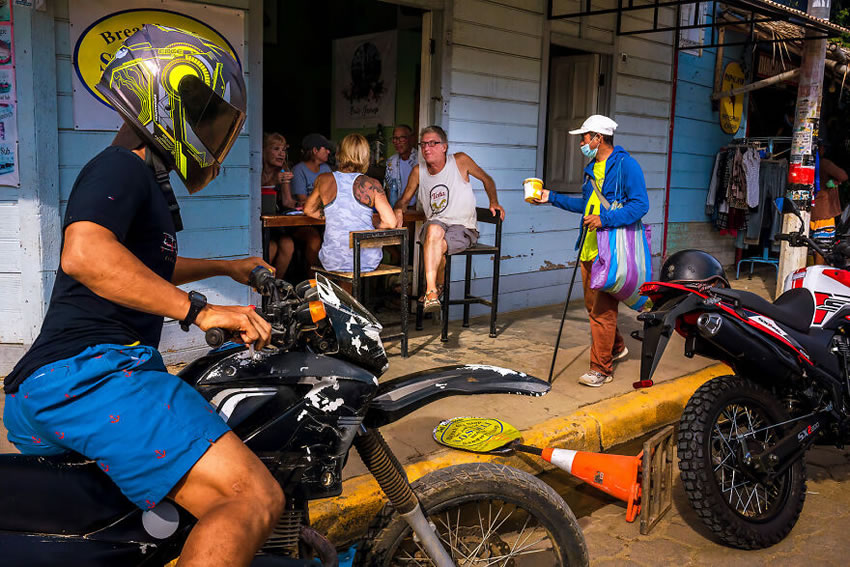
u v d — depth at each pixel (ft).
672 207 30.40
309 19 31.78
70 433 5.44
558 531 7.61
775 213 31.17
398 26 27.55
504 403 14.53
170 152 5.90
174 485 5.41
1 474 5.70
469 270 20.52
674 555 10.34
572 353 18.37
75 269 5.26
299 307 6.00
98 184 5.42
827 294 12.22
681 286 10.87
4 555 5.70
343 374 6.20
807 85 24.43
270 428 6.09
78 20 13.58
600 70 25.59
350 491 10.49
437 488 7.23
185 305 5.50
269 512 5.42
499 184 22.68
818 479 13.07
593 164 15.43
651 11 26.99
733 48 32.60
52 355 5.53
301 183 21.80
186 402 5.60
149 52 5.83
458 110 21.02
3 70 13.08
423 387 6.86
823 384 11.46
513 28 22.16
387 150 28.40
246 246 16.63
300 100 32.60
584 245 15.58
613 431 14.06
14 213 13.57
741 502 10.90
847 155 39.01
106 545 5.82
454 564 6.98
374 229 17.56
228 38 15.51
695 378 16.75
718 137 32.35
